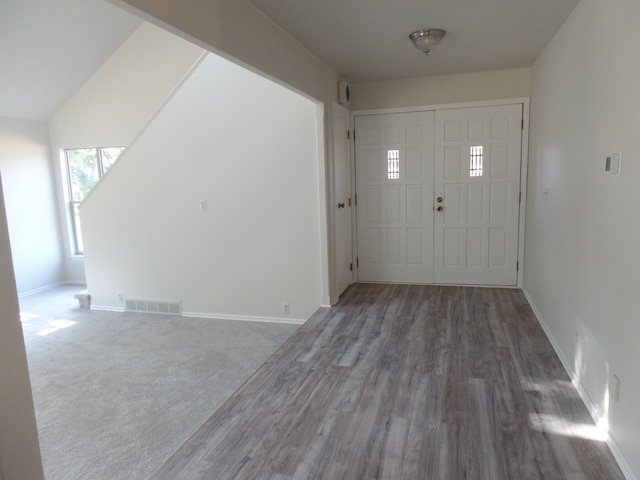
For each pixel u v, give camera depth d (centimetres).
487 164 491
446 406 250
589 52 245
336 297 466
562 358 300
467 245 511
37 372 350
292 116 434
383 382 282
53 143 671
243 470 203
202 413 277
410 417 240
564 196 300
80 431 260
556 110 333
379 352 330
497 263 505
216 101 453
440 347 334
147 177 489
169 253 495
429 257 524
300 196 441
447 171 504
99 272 530
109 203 510
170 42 611
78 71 615
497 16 303
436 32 331
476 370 294
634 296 179
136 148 488
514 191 487
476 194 500
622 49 193
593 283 233
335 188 465
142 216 499
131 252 511
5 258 117
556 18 304
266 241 458
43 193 659
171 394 305
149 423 267
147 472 219
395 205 524
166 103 470
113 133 646
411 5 282
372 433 227
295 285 455
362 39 350
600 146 223
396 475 195
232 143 454
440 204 511
